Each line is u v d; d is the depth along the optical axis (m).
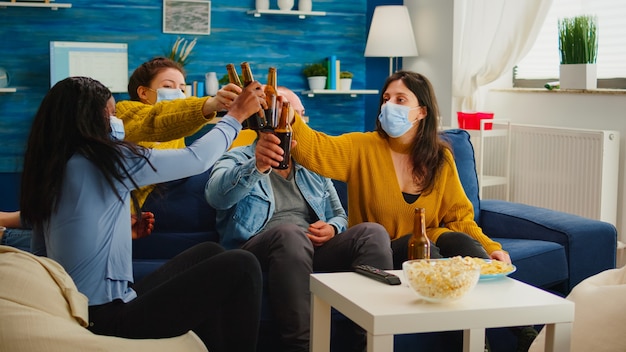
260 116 2.50
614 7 4.36
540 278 3.02
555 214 3.29
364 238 2.63
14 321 1.79
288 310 2.45
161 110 2.58
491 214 3.44
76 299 1.91
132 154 2.03
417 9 5.68
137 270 2.73
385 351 1.80
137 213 2.55
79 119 1.99
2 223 2.37
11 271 1.85
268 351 2.59
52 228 2.00
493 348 2.86
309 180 2.97
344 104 5.90
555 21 4.90
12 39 5.12
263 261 2.62
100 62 5.20
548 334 1.97
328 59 5.65
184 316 2.06
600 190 4.12
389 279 2.09
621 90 4.09
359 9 5.84
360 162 2.88
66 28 5.21
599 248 3.15
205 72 5.54
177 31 5.41
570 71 4.37
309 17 5.73
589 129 4.30
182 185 3.04
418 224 2.24
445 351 2.78
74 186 1.97
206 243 2.46
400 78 2.90
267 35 5.64
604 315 2.33
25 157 2.02
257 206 2.85
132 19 5.32
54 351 1.80
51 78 5.10
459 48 5.29
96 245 1.99
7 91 4.96
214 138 2.17
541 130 4.55
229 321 2.21
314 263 2.75
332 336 2.62
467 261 2.02
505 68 4.78
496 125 5.14
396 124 2.82
